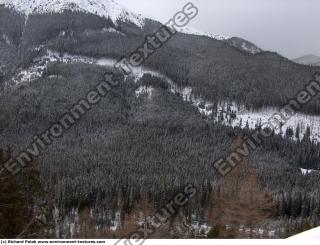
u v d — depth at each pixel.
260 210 45.41
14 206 31.84
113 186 120.25
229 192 46.56
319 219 96.81
